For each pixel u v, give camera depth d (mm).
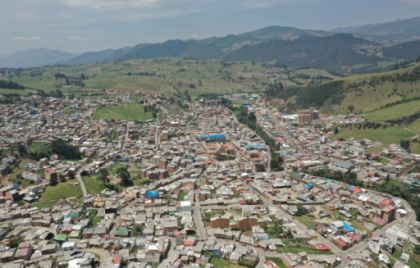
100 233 196625
